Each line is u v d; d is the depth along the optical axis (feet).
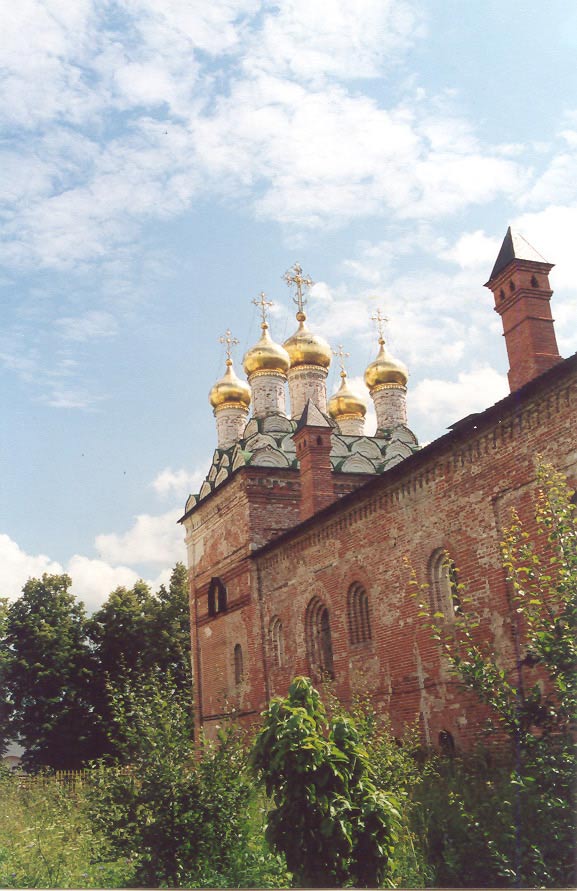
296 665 79.56
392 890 28.12
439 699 55.06
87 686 132.67
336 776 27.84
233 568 97.96
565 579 25.95
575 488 43.14
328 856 27.35
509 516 48.52
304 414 90.84
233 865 35.06
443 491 55.67
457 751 52.34
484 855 31.19
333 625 71.41
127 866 37.65
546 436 45.70
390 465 110.93
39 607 131.54
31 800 57.21
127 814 35.83
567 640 25.22
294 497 98.37
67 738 126.52
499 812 29.58
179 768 36.50
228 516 101.50
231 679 96.17
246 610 93.15
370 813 27.91
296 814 27.76
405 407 122.62
